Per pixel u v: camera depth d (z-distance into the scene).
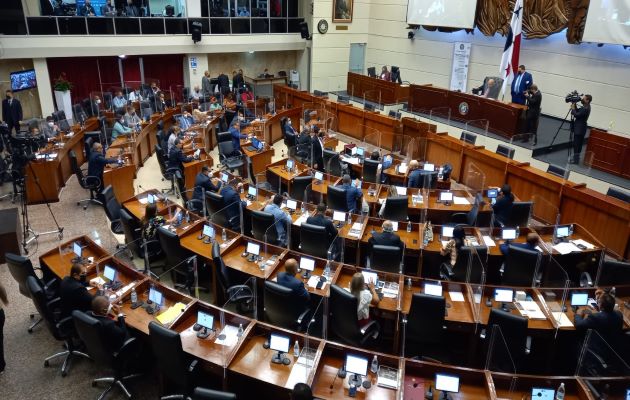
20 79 16.19
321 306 6.38
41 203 11.10
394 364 5.08
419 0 18.41
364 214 9.47
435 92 15.32
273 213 8.44
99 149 11.11
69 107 17.44
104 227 9.98
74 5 17.22
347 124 16.73
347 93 19.69
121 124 13.91
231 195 8.98
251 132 14.48
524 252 7.02
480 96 13.98
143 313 6.01
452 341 6.62
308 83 22.30
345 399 4.71
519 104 13.24
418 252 7.85
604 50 13.73
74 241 7.48
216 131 15.75
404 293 6.51
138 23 17.97
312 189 10.38
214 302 7.55
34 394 5.77
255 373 5.02
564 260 8.05
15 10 15.71
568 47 14.59
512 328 5.50
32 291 5.73
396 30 20.58
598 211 9.36
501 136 13.34
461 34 17.88
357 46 22.17
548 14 14.51
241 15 20.23
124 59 19.56
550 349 6.13
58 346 6.61
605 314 5.82
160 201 9.34
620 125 13.70
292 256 7.27
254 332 5.59
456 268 7.13
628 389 4.83
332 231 7.94
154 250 8.04
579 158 12.05
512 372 5.62
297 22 21.34
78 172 10.95
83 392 5.81
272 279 6.77
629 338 5.85
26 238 9.20
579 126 11.87
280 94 20.14
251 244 7.40
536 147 12.66
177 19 18.70
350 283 6.32
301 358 5.24
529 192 10.79
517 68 13.76
